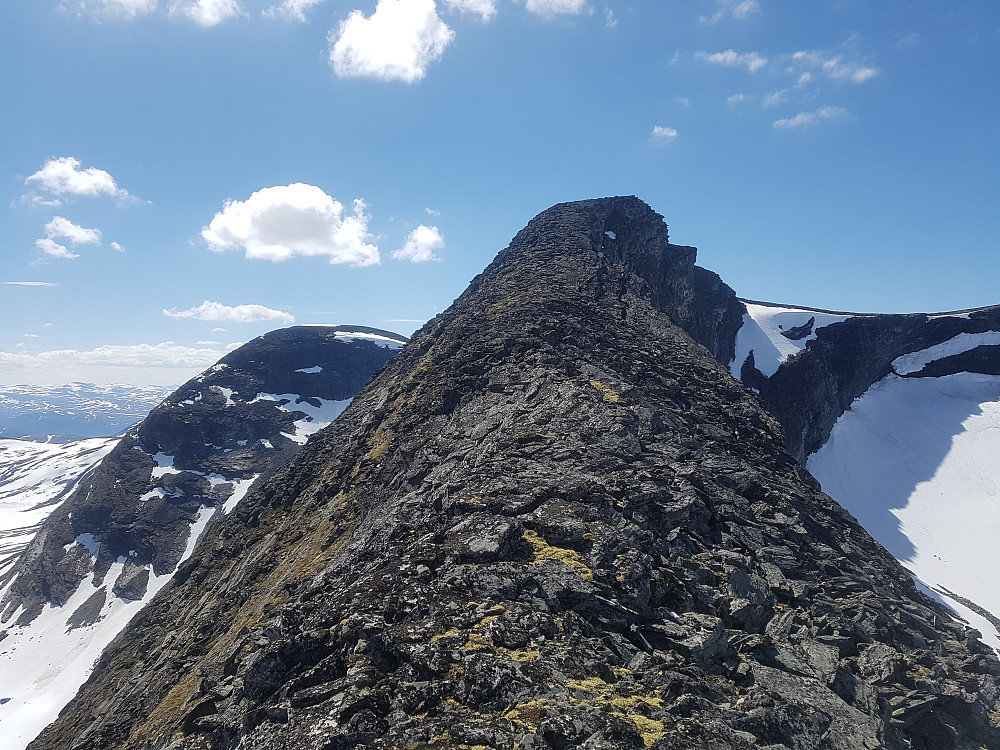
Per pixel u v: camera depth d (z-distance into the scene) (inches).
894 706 1042.1
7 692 5098.4
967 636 1472.7
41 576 6643.7
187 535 6756.9
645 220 4923.7
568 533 1149.7
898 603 1481.3
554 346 2591.0
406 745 642.8
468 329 2992.1
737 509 1536.7
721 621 1027.9
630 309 3255.4
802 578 1398.9
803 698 936.3
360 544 1547.7
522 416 1935.3
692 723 708.0
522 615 905.5
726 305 5713.6
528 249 4040.4
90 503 7288.4
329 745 642.8
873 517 4670.3
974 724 1093.1
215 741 826.2
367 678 759.1
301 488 3159.5
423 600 939.3
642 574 1072.2
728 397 2632.9
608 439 1679.4
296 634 928.3
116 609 5959.6
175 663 2101.4
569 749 628.1
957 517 4495.6
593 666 819.4
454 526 1209.4
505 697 720.3
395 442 2405.3
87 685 2989.7
